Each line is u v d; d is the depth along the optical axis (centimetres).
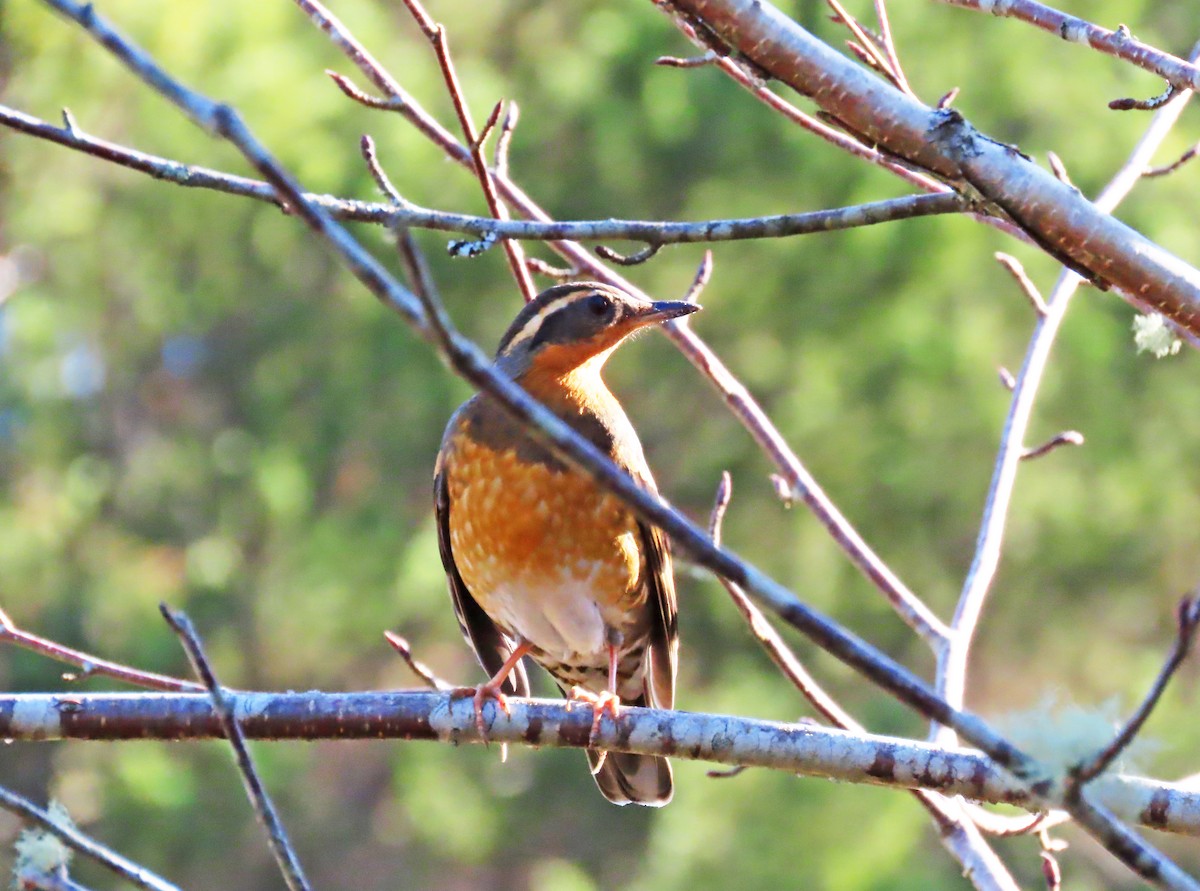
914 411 1703
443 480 755
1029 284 737
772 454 727
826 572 1752
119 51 377
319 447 1973
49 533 1933
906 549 1750
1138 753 443
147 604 1920
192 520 2031
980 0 582
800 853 1552
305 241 1936
